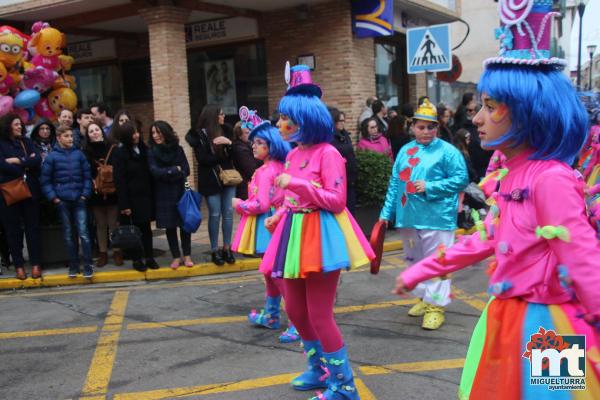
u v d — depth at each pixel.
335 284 3.32
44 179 6.68
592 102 4.30
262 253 4.70
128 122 6.63
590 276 1.78
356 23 11.38
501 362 2.02
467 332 4.70
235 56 12.86
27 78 8.62
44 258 7.33
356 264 3.24
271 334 4.83
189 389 3.79
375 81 12.98
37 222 6.90
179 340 4.76
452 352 4.27
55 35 8.76
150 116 14.16
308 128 3.27
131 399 3.68
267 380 3.89
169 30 10.29
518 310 2.00
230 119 13.16
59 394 3.79
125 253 7.75
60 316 5.58
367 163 8.37
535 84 1.92
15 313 5.76
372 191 8.32
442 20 14.46
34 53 8.80
